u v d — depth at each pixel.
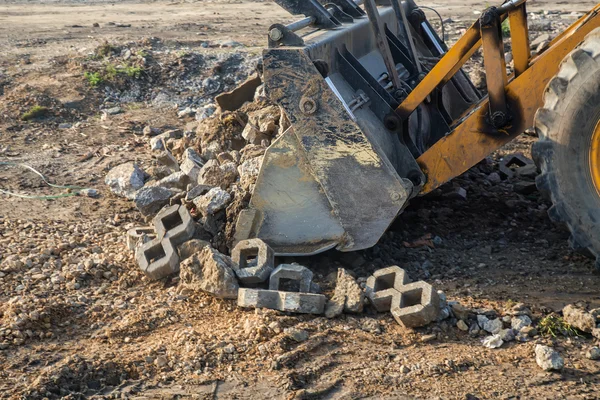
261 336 3.96
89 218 5.71
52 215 5.73
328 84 4.49
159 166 6.34
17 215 5.69
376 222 4.64
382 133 4.88
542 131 4.30
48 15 14.35
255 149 5.62
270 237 4.77
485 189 6.29
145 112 9.01
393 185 4.54
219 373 3.72
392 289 4.20
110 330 4.10
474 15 14.68
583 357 3.79
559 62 4.38
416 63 5.92
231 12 15.09
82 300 4.42
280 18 14.34
